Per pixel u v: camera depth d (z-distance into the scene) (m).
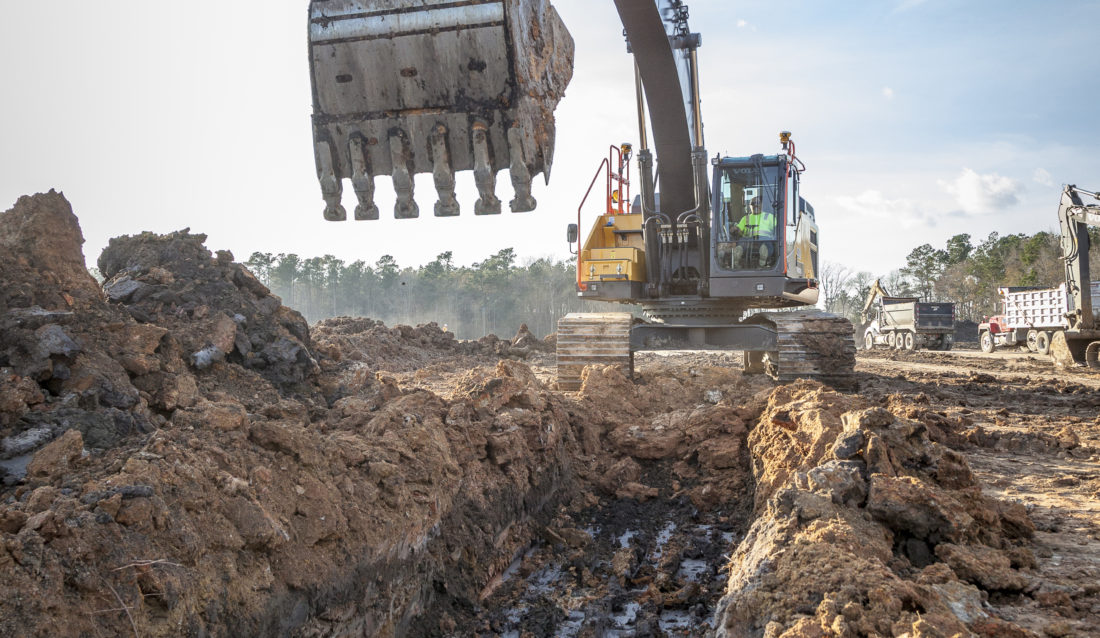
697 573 6.50
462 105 7.35
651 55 10.77
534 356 24.69
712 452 8.82
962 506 4.96
